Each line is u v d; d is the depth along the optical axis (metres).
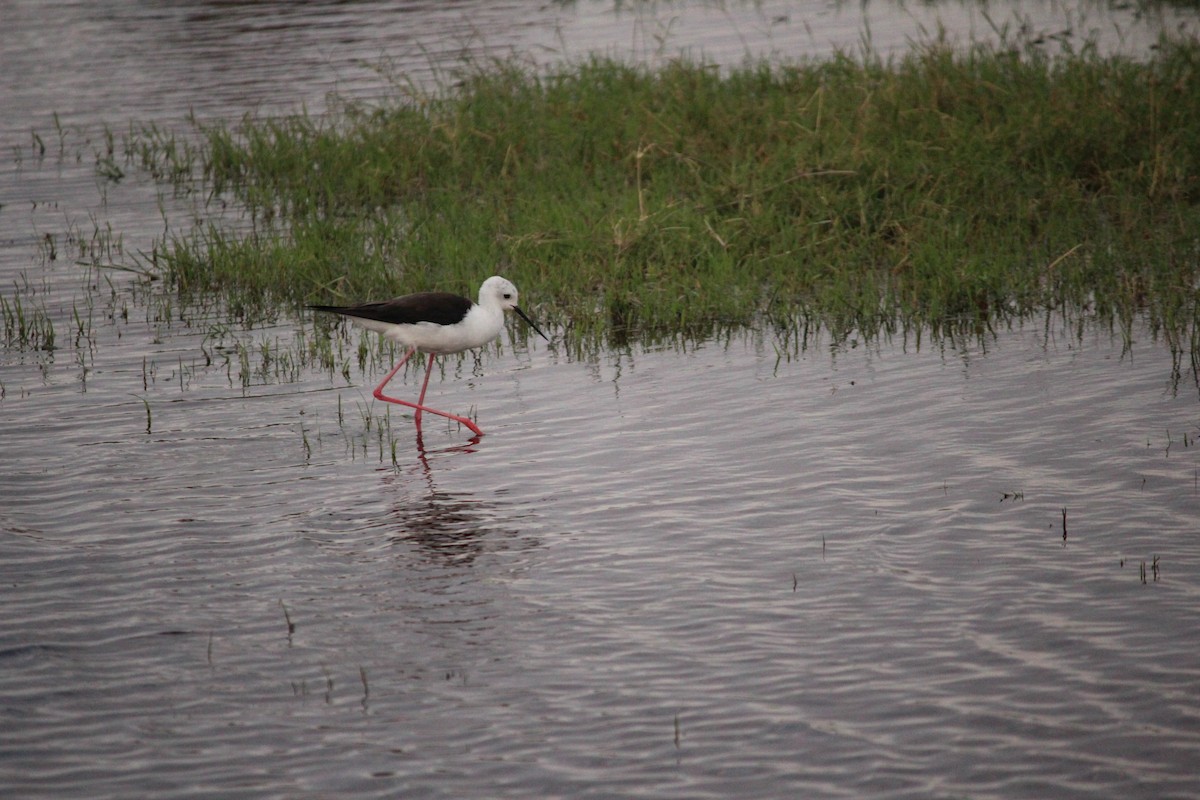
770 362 14.47
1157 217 17.97
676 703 8.11
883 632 8.81
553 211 18.62
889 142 20.16
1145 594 9.09
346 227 19.17
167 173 23.66
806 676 8.34
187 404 13.88
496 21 34.28
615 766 7.52
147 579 10.00
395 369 13.56
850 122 20.69
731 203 18.53
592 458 12.12
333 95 25.44
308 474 12.02
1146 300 15.55
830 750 7.58
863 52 27.03
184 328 16.52
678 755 7.59
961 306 15.94
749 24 32.62
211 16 36.16
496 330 14.16
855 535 10.27
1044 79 22.36
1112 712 7.79
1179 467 11.05
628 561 10.03
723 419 12.88
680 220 18.05
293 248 18.52
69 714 8.21
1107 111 20.45
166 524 10.97
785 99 21.89
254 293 17.72
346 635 9.09
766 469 11.62
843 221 18.14
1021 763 7.39
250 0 38.16
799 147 19.73
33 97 28.64
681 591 9.52
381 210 20.62
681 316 16.02
